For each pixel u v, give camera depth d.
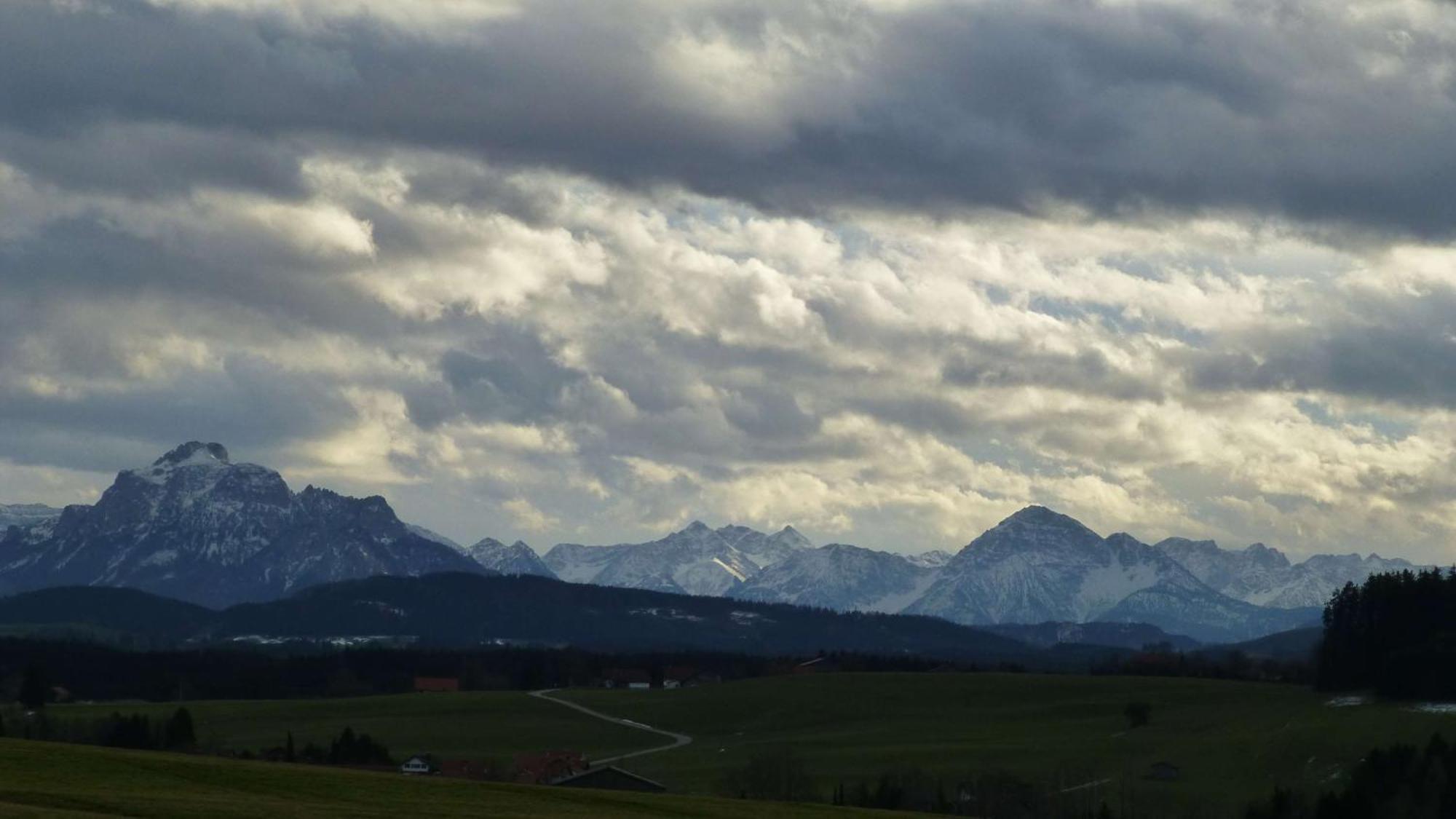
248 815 100.81
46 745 127.00
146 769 119.06
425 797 119.94
